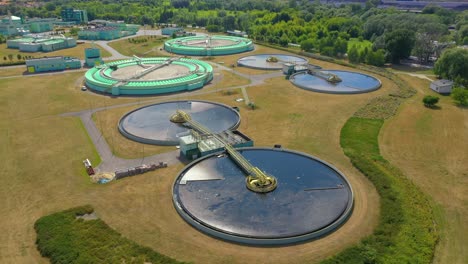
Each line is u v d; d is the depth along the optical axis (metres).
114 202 60.53
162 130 87.50
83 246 49.84
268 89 121.19
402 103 106.94
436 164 72.88
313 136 85.25
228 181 65.62
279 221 55.12
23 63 157.50
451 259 48.59
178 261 47.44
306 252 49.34
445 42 165.75
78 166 72.25
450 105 104.94
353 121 93.50
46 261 48.22
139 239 51.84
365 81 130.50
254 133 86.94
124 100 111.19
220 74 141.00
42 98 112.75
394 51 152.50
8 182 66.56
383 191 62.09
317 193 62.31
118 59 171.38
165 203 60.22
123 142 82.56
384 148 79.44
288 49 186.38
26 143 81.81
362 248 49.09
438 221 56.31
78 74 141.75
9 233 53.59
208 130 83.06
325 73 133.25
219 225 54.25
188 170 69.31
